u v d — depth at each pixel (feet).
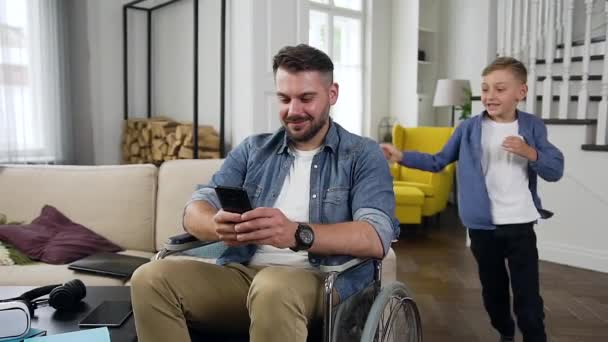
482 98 6.31
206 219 4.32
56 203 7.97
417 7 18.86
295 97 4.35
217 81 12.95
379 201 4.29
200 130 12.66
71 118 13.75
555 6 12.32
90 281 6.31
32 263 7.02
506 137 5.86
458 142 6.65
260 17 11.49
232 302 4.24
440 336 7.29
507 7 11.87
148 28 14.66
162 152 13.42
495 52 12.38
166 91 14.85
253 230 3.62
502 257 6.32
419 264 11.12
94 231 7.84
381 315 3.94
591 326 7.64
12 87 12.12
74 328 4.26
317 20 17.85
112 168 8.21
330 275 3.64
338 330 3.94
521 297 5.92
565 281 9.85
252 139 5.17
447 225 15.55
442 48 19.86
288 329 3.56
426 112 19.90
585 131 10.64
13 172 8.18
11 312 3.83
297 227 3.71
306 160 4.74
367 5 19.15
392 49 19.97
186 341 3.92
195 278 4.04
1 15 11.85
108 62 14.33
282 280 3.67
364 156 4.57
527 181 6.17
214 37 12.92
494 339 7.19
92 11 13.94
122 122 14.74
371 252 3.97
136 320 3.91
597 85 11.60
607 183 10.42
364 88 19.54
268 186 4.81
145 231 7.93
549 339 7.18
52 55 12.94
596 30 13.75
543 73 12.28
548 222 11.37
